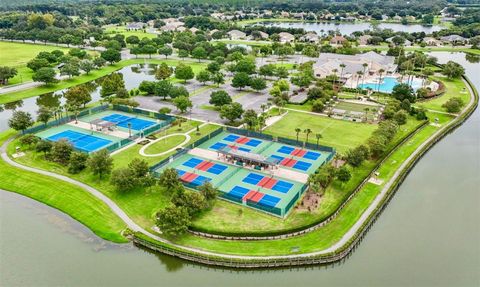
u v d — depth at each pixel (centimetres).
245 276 7094
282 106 15062
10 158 10869
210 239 7719
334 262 7306
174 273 7100
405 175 10631
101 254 7400
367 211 8712
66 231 8038
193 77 19338
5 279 6650
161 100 16400
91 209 8675
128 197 9081
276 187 9606
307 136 12144
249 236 7675
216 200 8925
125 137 12462
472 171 11050
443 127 13975
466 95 17812
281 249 7431
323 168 9575
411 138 12912
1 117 14500
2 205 8938
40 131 12744
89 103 16112
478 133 13950
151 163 10600
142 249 7619
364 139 12456
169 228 7506
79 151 10619
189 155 11238
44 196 9238
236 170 10412
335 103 16262
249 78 17662
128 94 16075
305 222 8069
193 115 14575
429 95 17200
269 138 12412
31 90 17912
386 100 16488
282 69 19462
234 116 13488
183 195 8306
